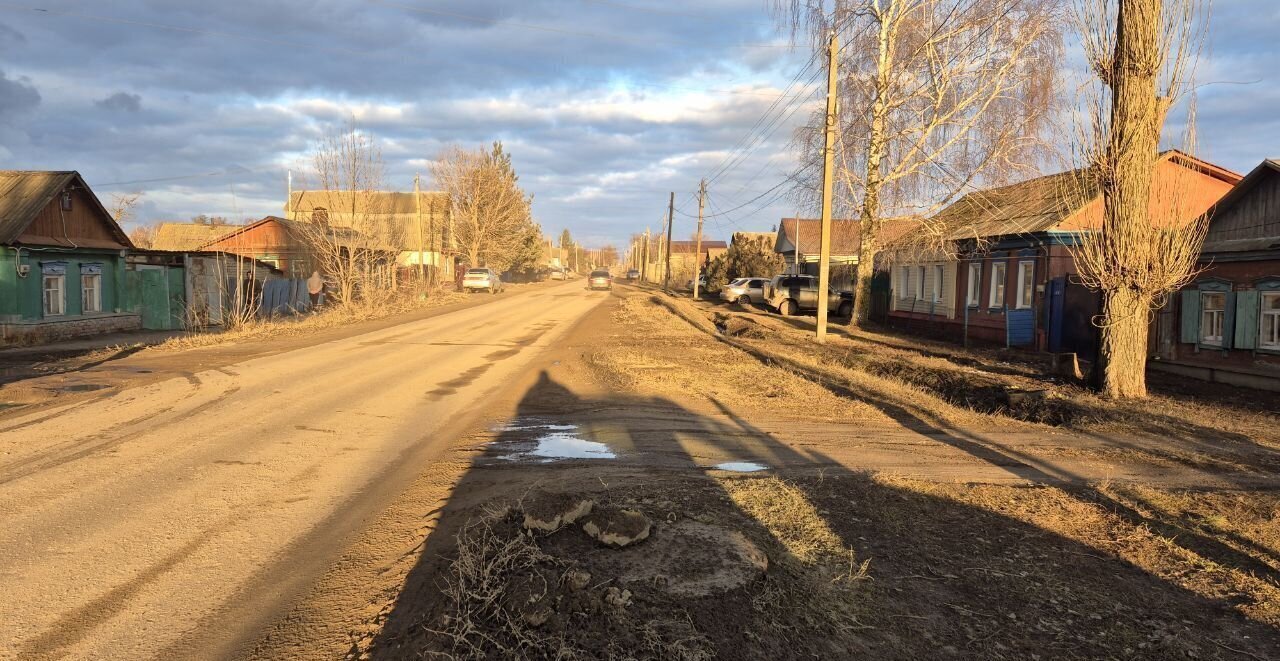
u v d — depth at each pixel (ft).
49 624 11.07
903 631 11.09
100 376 37.86
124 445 22.72
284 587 12.51
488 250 198.80
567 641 9.88
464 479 19.39
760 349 56.39
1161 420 29.73
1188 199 34.99
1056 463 22.47
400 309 96.84
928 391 39.88
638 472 20.08
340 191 91.20
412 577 12.75
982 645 10.82
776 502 16.63
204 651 10.37
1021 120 66.08
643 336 65.51
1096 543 15.08
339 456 21.90
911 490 18.49
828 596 11.93
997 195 75.10
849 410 30.86
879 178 74.28
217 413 28.30
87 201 64.75
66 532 15.01
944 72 67.21
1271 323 39.81
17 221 56.13
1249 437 26.86
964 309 72.02
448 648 9.93
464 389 35.47
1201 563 14.14
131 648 10.41
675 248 448.24
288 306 94.84
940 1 68.23
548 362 46.44
